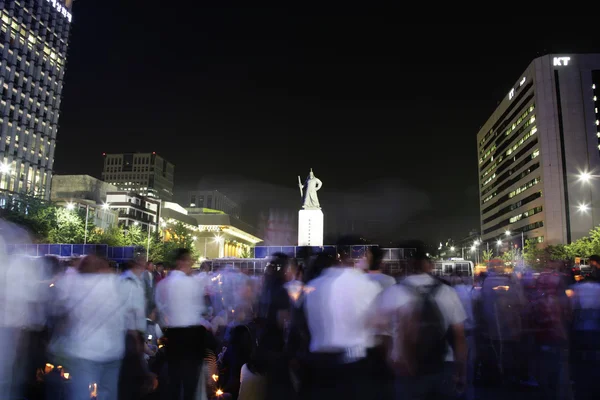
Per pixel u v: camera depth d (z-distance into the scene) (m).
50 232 62.34
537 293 9.97
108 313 6.81
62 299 6.69
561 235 108.12
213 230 157.88
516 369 10.59
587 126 112.25
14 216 52.25
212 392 8.04
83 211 84.19
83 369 6.59
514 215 133.25
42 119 120.25
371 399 6.27
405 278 6.91
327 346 6.32
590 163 110.69
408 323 6.48
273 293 6.94
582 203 109.00
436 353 6.46
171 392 7.46
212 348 8.34
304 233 50.12
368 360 6.47
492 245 154.88
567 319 9.45
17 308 6.10
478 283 16.62
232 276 12.02
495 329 11.10
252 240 195.88
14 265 6.13
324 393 6.18
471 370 11.52
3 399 5.94
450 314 6.57
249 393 5.98
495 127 152.38
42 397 6.46
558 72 115.12
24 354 6.23
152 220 127.94
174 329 7.55
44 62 121.88
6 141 108.00
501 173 146.12
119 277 7.49
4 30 107.88
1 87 106.88
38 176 117.81
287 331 6.59
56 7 126.44
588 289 9.91
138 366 7.34
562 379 9.11
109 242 74.81
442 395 6.40
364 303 6.53
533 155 118.94
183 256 8.23
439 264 37.31
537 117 115.94
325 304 6.45
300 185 51.72
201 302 7.88
